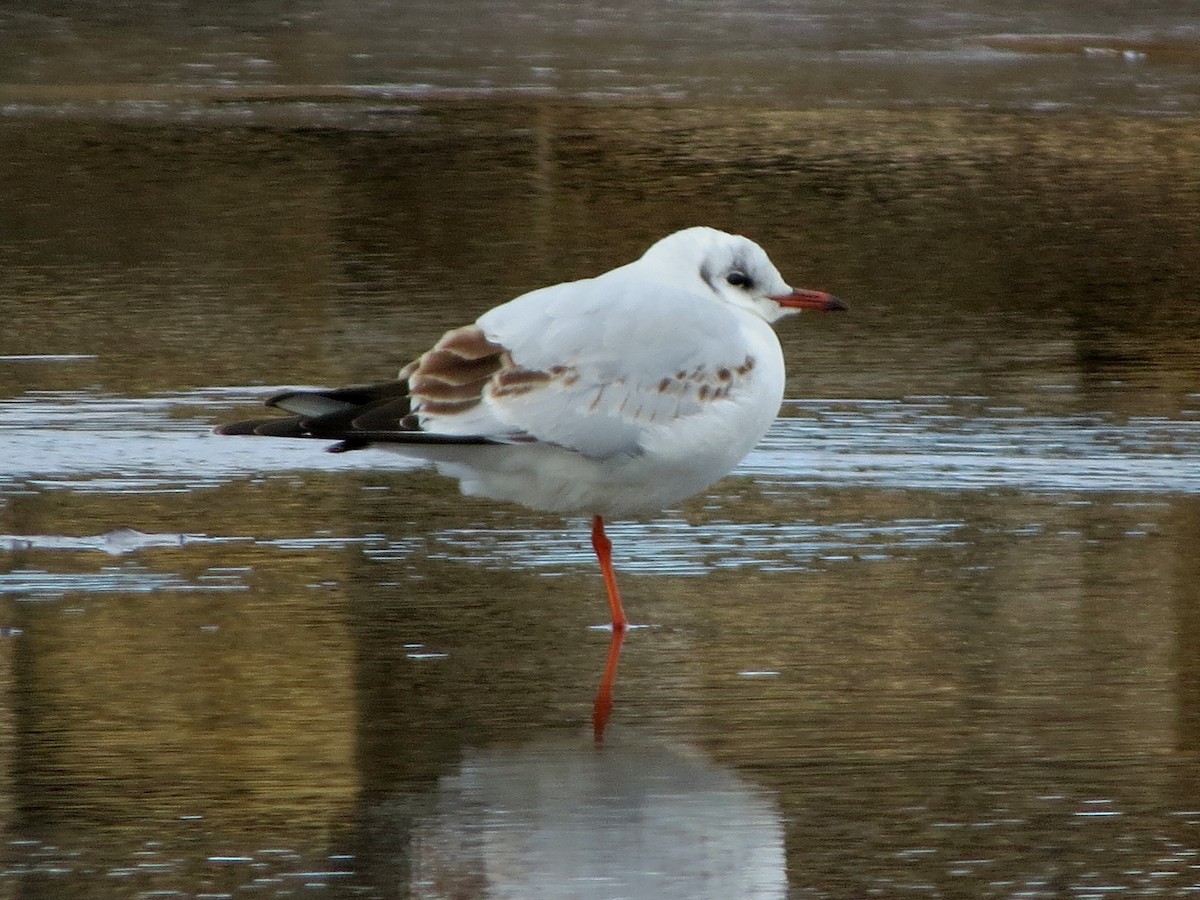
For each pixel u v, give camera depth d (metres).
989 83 33.22
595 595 11.69
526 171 26.16
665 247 11.71
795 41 37.47
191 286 20.34
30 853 8.09
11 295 19.81
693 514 13.34
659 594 11.69
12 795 8.67
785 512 13.39
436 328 18.80
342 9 40.59
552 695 10.02
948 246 22.80
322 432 10.63
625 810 8.55
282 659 10.47
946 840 8.28
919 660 10.55
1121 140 28.78
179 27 38.38
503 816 8.47
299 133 28.38
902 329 19.14
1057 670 10.38
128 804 8.59
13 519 12.92
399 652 10.61
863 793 8.77
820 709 9.81
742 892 7.77
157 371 17.09
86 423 15.40
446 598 11.56
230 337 18.33
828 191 25.34
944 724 9.62
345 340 18.27
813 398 16.48
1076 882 7.90
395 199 24.55
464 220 23.55
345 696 9.93
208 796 8.67
